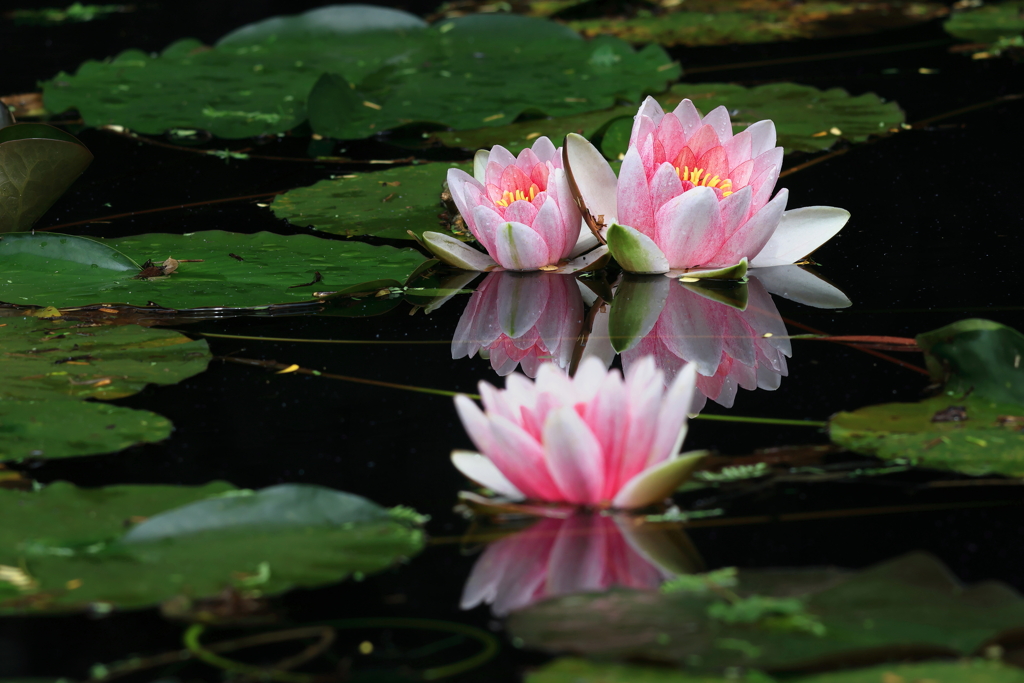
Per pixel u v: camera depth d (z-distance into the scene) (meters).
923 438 2.95
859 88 3.55
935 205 3.24
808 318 3.08
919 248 3.17
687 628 2.57
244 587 2.84
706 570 2.88
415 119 3.44
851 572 2.87
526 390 2.92
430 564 2.89
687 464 2.90
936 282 3.12
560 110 3.45
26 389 3.00
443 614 2.87
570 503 2.92
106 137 3.49
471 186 3.14
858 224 3.21
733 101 3.47
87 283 3.12
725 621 2.59
